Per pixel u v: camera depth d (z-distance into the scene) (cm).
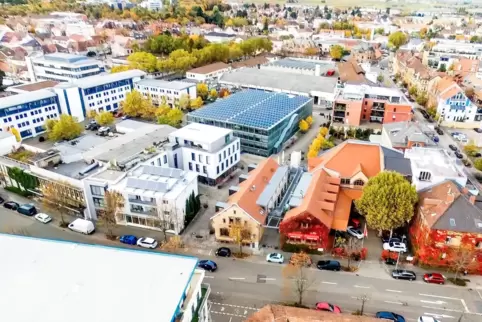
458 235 6819
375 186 7594
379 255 7594
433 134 12331
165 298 4662
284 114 12875
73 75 18050
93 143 11531
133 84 17000
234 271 7250
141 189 8294
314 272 7181
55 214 9100
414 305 6425
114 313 4472
